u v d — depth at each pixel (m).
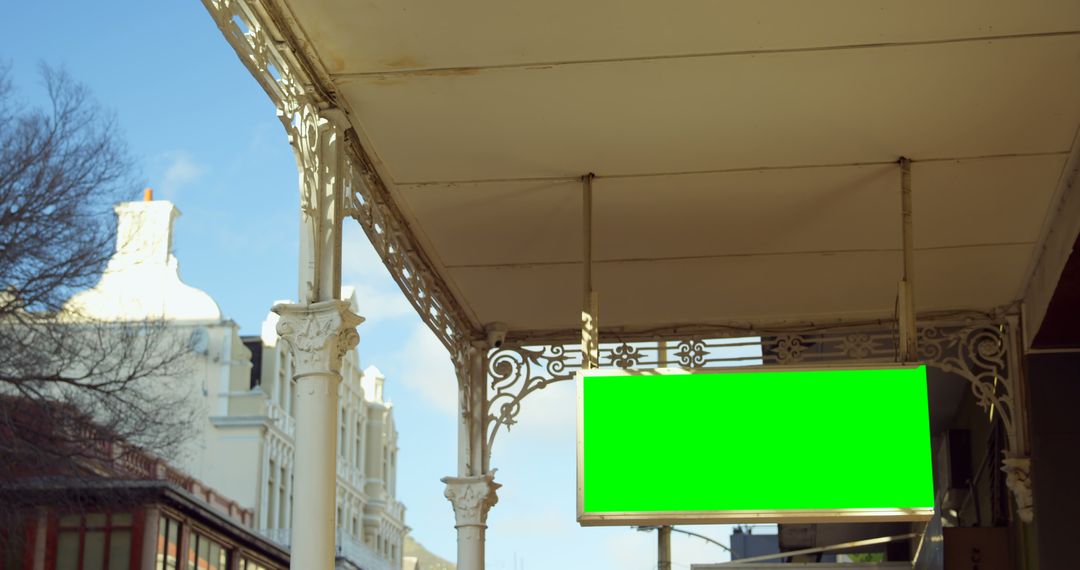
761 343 9.89
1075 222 7.54
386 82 6.60
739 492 6.76
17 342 28.61
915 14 5.99
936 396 12.51
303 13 6.07
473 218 8.16
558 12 6.02
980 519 11.75
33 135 28.27
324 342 6.46
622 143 7.21
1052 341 8.96
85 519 32.38
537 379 9.86
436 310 9.30
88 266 29.22
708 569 13.19
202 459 48.97
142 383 39.59
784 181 7.63
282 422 53.22
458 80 6.58
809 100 6.72
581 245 8.55
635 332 9.99
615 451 6.88
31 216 27.81
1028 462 9.03
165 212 50.41
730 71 6.47
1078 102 6.71
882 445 6.75
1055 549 8.75
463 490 9.55
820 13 5.99
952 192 7.72
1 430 29.00
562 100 6.77
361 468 62.94
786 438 6.81
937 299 9.30
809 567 13.04
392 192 7.81
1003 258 8.62
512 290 9.25
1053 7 5.91
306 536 6.23
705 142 7.18
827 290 9.27
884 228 8.25
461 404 9.73
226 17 5.80
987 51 6.26
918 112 6.83
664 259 8.76
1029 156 7.27
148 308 49.28
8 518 30.34
